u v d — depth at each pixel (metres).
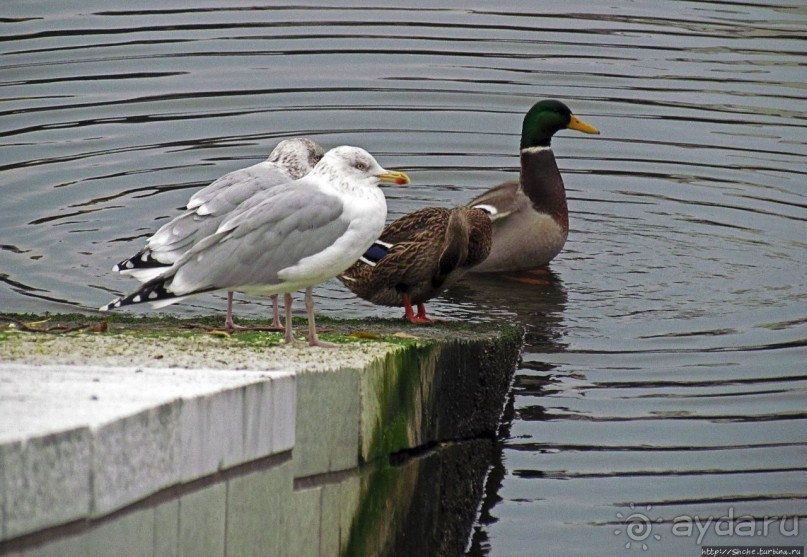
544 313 15.07
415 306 15.04
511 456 11.44
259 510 8.29
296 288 10.70
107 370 8.40
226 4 26.19
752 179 19.66
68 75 22.22
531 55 23.78
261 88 22.16
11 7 25.22
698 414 12.25
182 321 12.36
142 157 19.52
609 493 10.80
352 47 23.94
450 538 10.62
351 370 9.17
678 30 25.19
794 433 11.86
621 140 20.98
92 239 16.72
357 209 10.63
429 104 21.83
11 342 9.88
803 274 16.47
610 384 12.93
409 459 10.21
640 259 17.09
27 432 6.31
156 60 22.98
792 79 22.92
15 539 6.20
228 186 12.48
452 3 26.66
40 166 19.02
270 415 8.30
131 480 6.98
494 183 19.55
